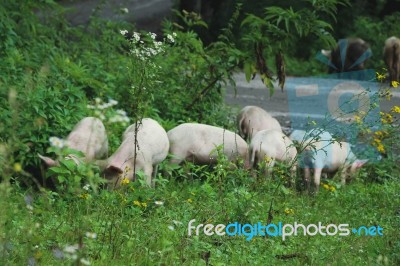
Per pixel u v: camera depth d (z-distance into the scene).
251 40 14.38
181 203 10.64
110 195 10.26
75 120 12.30
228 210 10.30
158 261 8.70
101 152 11.84
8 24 14.57
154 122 12.28
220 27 28.09
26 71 13.84
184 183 11.90
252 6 27.97
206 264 8.86
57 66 14.74
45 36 16.69
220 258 9.15
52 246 8.64
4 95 12.25
